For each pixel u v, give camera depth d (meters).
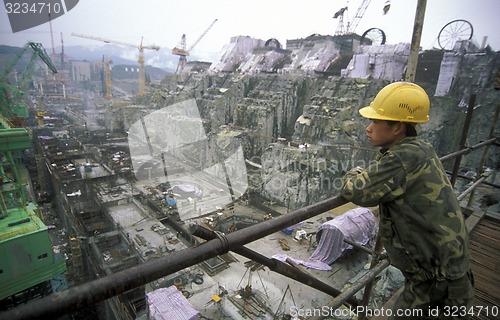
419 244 1.69
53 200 35.53
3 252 11.98
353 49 34.16
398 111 1.78
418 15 5.26
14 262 12.13
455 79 21.25
